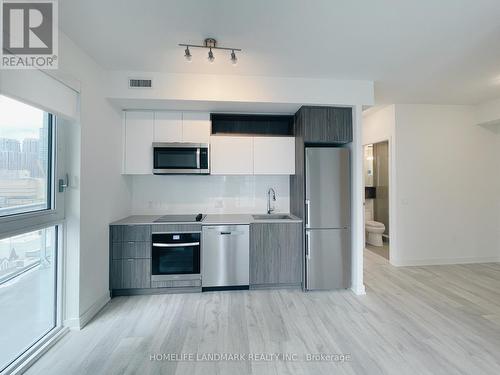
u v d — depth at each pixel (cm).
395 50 230
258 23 190
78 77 221
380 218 550
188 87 276
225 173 323
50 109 187
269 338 212
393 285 323
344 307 265
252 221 304
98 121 255
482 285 322
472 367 178
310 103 292
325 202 306
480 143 409
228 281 300
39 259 204
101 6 170
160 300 280
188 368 178
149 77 272
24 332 190
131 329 225
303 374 173
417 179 399
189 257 296
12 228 167
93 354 192
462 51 233
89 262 240
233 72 274
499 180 415
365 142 470
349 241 311
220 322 236
